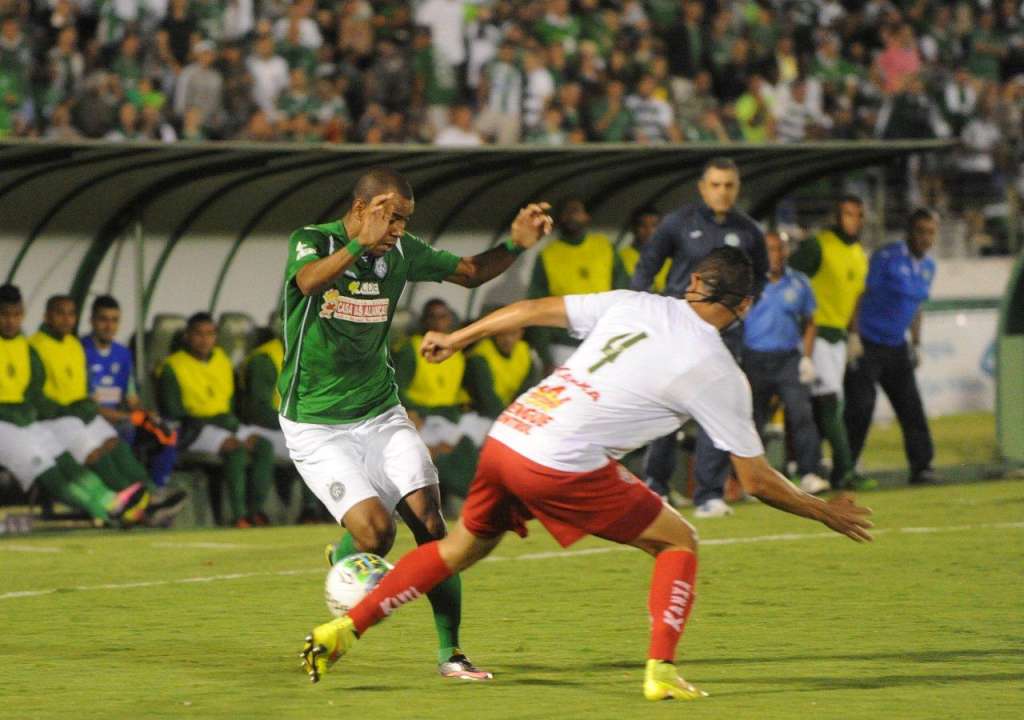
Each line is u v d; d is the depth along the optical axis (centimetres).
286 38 5366
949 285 6006
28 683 1739
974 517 3359
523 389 3966
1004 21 7238
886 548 2886
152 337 3897
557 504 1612
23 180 3644
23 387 3472
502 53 5528
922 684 1692
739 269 1605
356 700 1625
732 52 6150
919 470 4169
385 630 2086
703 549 2900
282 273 4138
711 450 3472
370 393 1869
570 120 5562
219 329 3975
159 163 3597
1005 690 1658
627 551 2917
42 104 4922
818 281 4022
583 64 5756
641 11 6197
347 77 5531
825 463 4481
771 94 6178
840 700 1606
